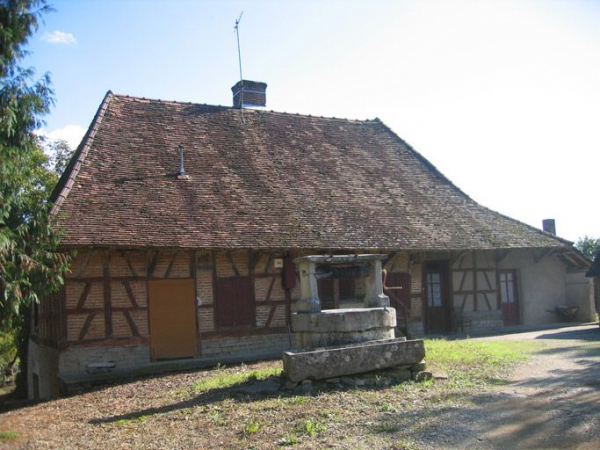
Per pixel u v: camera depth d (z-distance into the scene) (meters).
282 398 8.34
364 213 16.72
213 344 14.30
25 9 9.47
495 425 6.71
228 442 6.67
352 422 7.08
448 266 18.16
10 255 9.50
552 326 19.03
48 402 10.55
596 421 6.63
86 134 16.59
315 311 9.73
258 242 14.11
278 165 17.61
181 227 13.79
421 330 17.19
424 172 20.14
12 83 9.47
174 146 16.80
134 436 7.21
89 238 12.43
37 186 21.42
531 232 18.95
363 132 21.20
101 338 13.16
